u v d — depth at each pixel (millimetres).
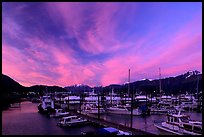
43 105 75188
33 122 49875
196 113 66875
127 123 46188
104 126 39031
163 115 60844
